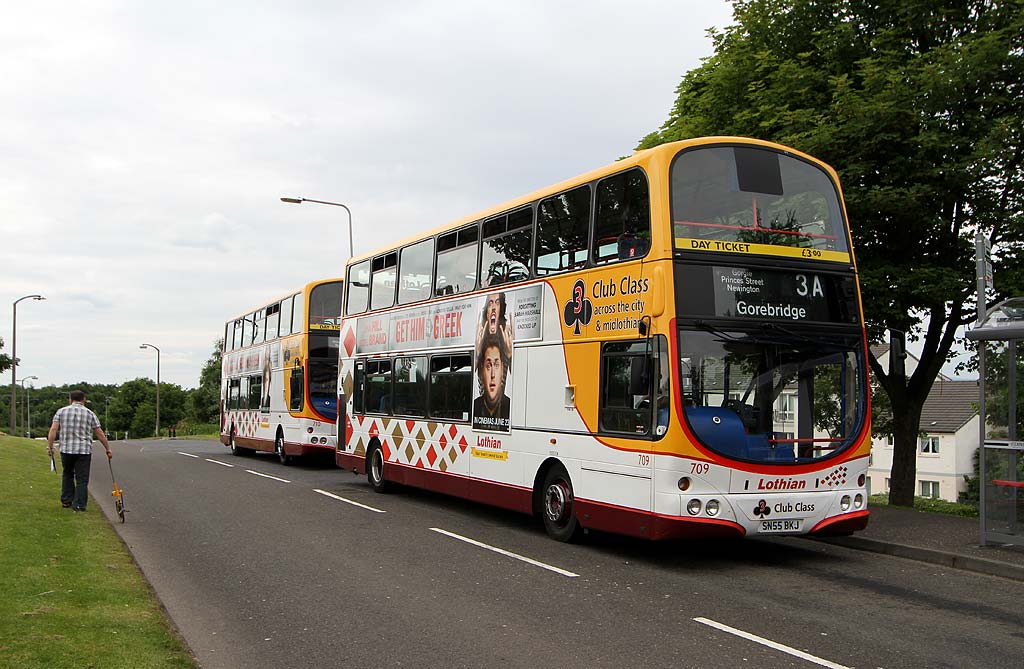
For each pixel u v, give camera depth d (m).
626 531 9.96
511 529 12.77
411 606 7.92
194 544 11.22
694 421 9.41
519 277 12.70
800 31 16.86
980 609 7.87
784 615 7.61
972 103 14.47
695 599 8.24
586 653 6.41
